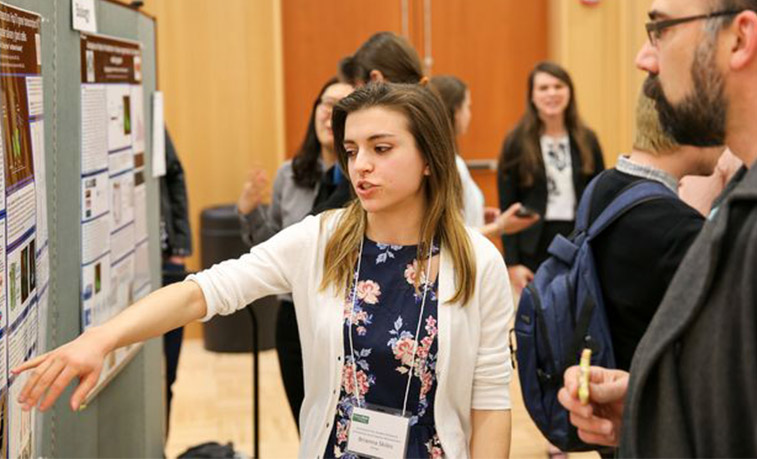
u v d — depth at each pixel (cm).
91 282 223
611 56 633
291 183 321
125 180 259
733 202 107
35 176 175
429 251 174
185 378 530
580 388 128
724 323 106
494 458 174
